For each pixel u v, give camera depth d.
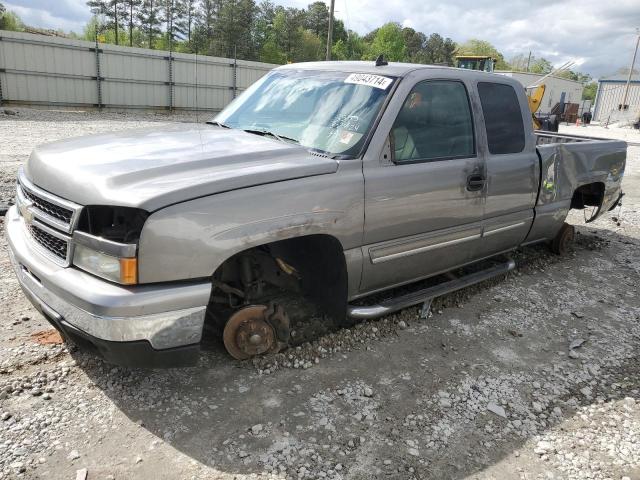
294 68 4.41
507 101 4.46
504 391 3.31
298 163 3.11
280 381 3.21
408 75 3.71
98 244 2.56
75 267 2.69
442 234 3.91
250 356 3.35
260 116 3.96
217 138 3.47
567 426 3.02
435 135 3.82
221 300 3.25
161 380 3.12
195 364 2.81
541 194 4.84
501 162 4.27
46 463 2.45
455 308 4.45
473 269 5.05
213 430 2.75
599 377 3.55
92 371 3.15
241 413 2.90
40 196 2.91
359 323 3.96
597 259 6.05
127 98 25.50
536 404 3.19
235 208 2.77
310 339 3.71
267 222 2.88
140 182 2.66
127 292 2.53
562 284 5.20
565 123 47.25
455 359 3.65
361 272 3.47
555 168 4.96
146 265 2.55
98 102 24.64
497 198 4.29
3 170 8.45
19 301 3.98
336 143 3.44
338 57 67.94
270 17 67.31
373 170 3.37
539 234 5.11
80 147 3.21
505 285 5.05
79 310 2.56
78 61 23.56
